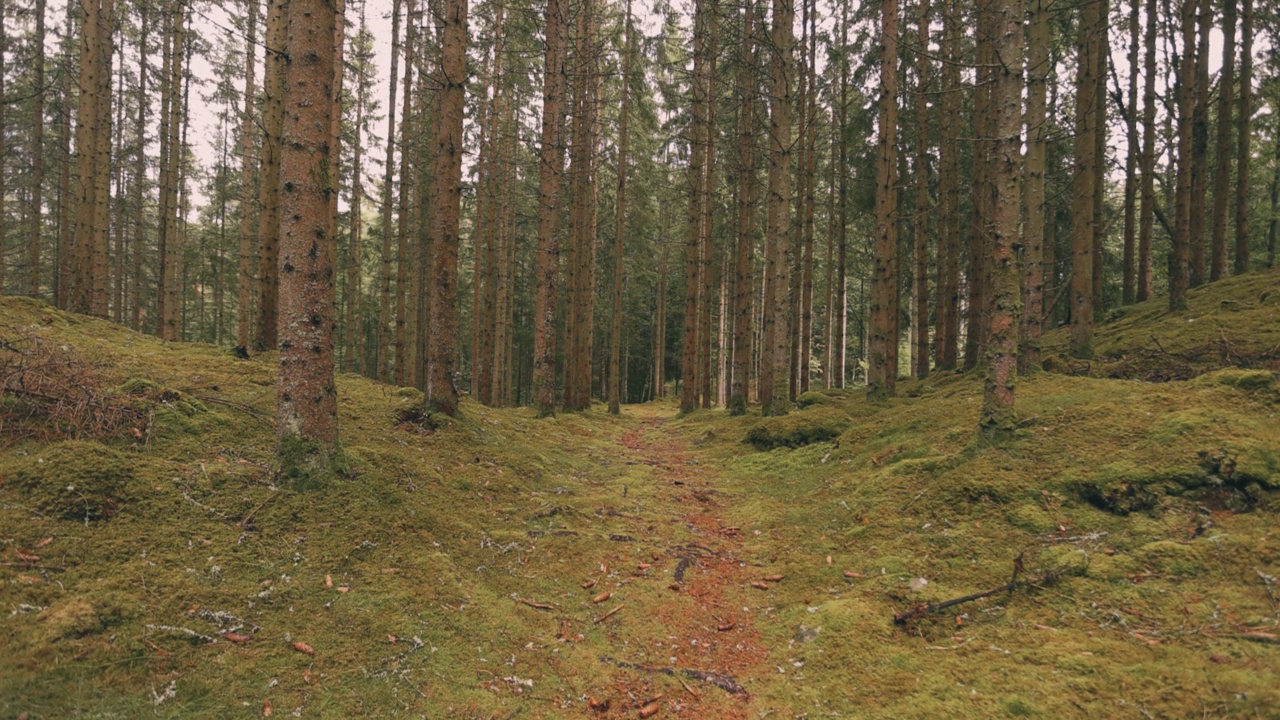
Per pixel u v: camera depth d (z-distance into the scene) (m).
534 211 25.47
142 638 3.06
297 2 5.11
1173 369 9.08
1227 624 3.46
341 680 3.24
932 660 3.74
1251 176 22.06
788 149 12.31
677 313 45.81
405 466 6.30
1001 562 4.70
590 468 9.64
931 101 16.41
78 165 11.92
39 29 17.70
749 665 4.17
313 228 5.20
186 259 32.56
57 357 5.81
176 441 5.13
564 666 3.93
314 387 5.18
